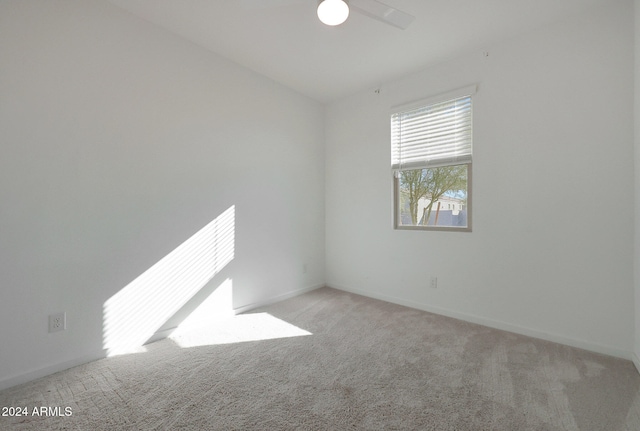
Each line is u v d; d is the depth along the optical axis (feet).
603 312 6.89
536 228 7.75
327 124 12.96
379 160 11.16
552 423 4.68
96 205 6.75
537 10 6.95
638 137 6.14
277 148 10.97
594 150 6.91
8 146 5.64
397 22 5.96
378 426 4.63
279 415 4.89
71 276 6.42
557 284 7.47
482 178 8.64
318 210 12.77
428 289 9.92
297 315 9.57
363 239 11.75
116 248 7.07
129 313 7.29
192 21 7.58
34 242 5.95
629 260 6.57
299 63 9.59
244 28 7.83
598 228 6.91
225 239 9.36
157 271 7.79
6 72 5.61
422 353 6.98
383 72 10.12
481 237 8.70
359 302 10.90
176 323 8.18
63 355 6.32
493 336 7.89
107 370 6.28
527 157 7.84
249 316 9.50
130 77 7.28
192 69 8.50
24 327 5.85
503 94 8.21
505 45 8.16
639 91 6.06
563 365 6.38
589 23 6.94
